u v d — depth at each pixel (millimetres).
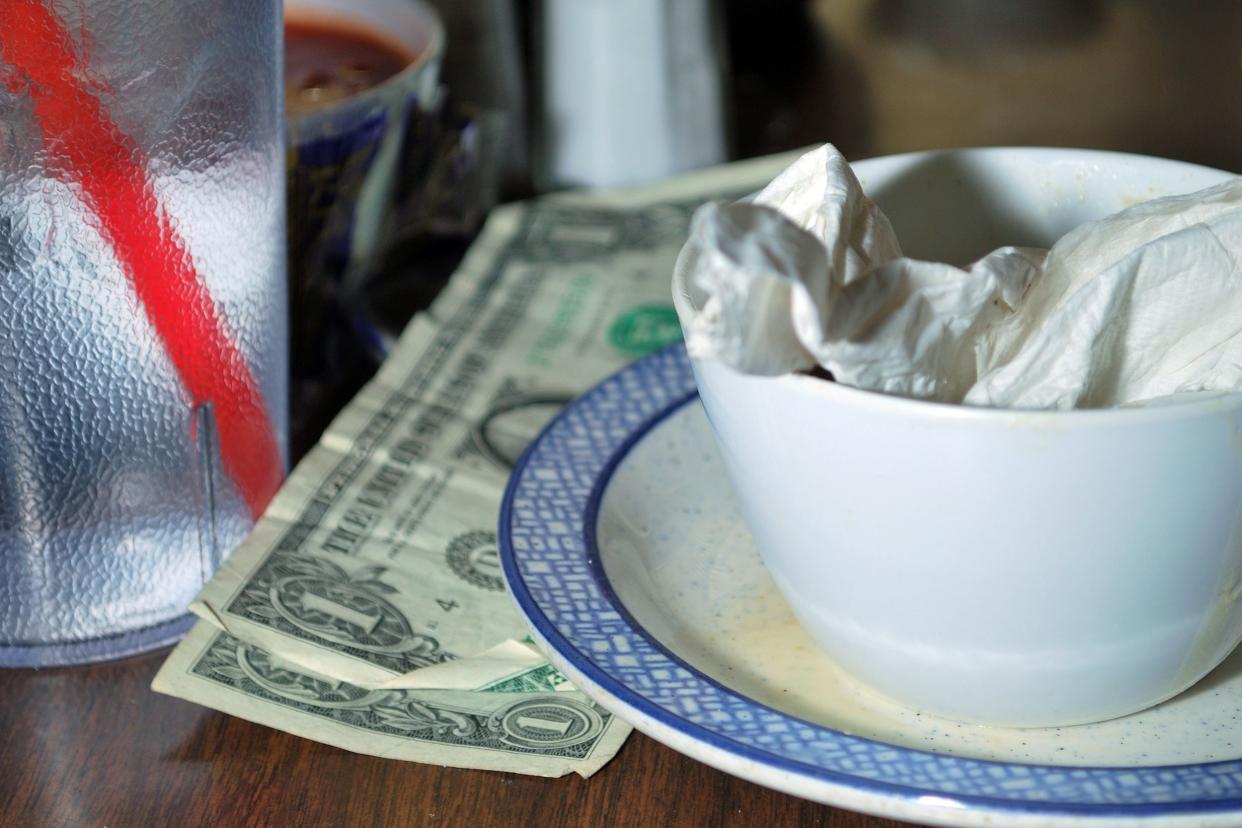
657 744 332
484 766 319
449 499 424
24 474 347
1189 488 259
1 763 340
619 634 316
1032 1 824
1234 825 249
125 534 366
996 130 682
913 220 377
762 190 308
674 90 633
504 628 365
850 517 279
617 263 582
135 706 359
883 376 261
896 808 257
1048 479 255
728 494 397
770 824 309
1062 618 278
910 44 798
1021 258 280
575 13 616
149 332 343
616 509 374
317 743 340
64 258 324
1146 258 265
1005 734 308
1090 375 271
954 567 274
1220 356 271
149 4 309
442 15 638
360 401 476
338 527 406
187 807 322
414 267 604
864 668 313
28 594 365
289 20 587
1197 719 309
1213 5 796
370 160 492
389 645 355
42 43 299
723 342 244
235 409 382
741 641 343
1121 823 248
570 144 646
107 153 318
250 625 358
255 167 359
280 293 395
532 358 512
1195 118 672
